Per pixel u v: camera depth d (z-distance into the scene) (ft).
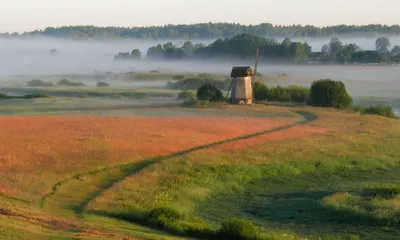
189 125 280.51
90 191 154.20
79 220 117.50
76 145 206.59
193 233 124.06
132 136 236.22
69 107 391.86
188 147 225.56
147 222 129.49
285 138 255.50
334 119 335.67
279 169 204.03
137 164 192.44
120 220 127.65
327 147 241.55
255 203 165.17
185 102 422.41
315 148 237.66
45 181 155.43
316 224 142.72
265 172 200.34
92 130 245.04
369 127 302.25
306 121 326.85
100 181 166.81
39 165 173.78
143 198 148.36
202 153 211.00
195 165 193.16
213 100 433.48
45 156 185.57
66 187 155.12
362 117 351.46
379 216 142.31
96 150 201.16
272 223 143.64
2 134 221.46
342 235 132.36
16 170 164.14
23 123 259.80
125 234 106.93
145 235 110.01
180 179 173.78
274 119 325.01
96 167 180.04
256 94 464.65
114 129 252.21
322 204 155.94
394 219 140.97
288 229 137.69
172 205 147.74
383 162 230.89
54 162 179.11
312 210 154.92
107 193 149.79
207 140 242.37
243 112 362.74
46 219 110.22
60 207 133.08
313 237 129.59
